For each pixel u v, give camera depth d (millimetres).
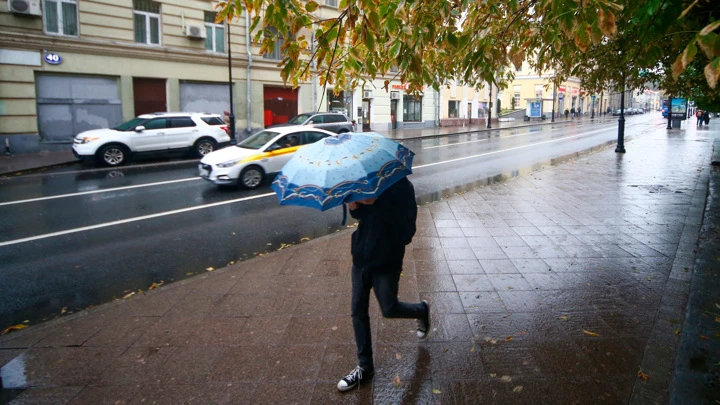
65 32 17984
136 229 8094
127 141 15789
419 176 13492
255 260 6074
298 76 4676
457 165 15758
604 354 3670
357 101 30391
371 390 3295
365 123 32188
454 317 4344
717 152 17500
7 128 17000
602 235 6984
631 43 5793
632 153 18328
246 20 23281
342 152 2881
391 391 3281
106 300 5293
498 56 3887
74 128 18672
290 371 3543
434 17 3938
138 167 15383
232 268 5785
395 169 2926
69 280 5863
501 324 4195
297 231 8000
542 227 7480
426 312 3709
